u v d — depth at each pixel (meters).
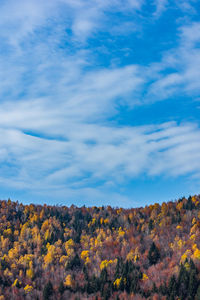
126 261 118.88
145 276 111.06
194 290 97.25
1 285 114.25
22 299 108.12
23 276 121.38
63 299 105.81
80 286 112.31
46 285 109.19
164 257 124.12
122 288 107.00
